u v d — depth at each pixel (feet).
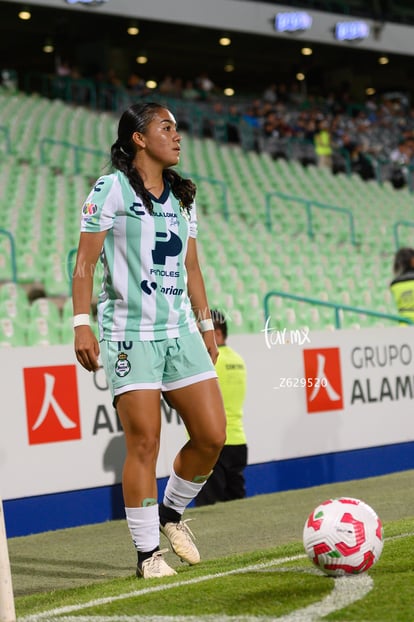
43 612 26.50
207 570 31.22
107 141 160.66
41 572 38.86
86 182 135.44
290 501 55.67
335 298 107.14
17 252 103.24
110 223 31.01
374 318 98.84
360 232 148.56
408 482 61.16
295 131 188.65
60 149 148.77
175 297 31.76
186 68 250.98
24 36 213.66
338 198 166.30
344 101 224.94
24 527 50.19
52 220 119.34
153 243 31.22
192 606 25.13
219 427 32.17
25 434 50.49
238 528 46.55
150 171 31.76
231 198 148.56
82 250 31.04
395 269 75.97
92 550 43.83
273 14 198.39
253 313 91.25
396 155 193.57
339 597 24.94
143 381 31.12
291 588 26.48
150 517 31.58
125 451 54.60
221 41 218.38
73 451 52.34
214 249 116.26
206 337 34.09
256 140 179.83
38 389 51.16
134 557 41.32
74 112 171.63
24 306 83.56
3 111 161.38
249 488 59.62
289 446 61.77
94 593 29.25
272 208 150.41
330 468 63.77
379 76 257.34
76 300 31.09
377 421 66.80
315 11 203.10
